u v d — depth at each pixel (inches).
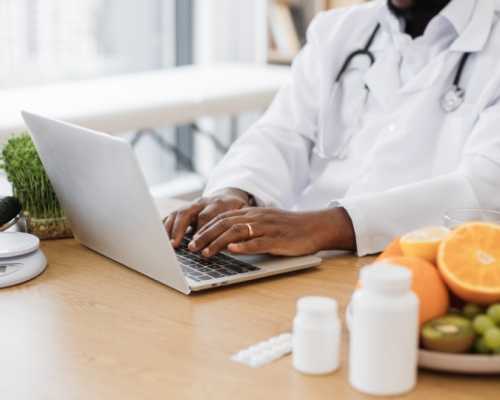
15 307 48.1
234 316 46.1
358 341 36.7
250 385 37.9
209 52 160.2
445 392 36.8
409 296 36.1
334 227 56.5
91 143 48.7
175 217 58.8
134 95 122.4
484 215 47.1
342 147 74.2
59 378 39.2
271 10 150.9
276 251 53.9
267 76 141.5
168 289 50.5
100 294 49.9
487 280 39.1
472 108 67.6
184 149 165.2
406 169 69.3
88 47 145.6
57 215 60.6
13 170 59.4
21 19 134.9
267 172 71.4
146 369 39.9
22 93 122.6
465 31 67.7
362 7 76.4
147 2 154.3
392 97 71.4
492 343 37.1
